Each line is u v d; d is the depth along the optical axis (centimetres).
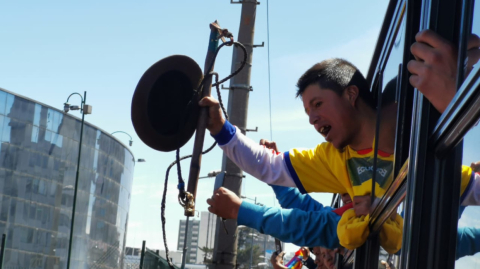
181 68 291
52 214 4319
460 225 153
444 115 158
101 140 4816
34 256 4162
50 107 4341
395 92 247
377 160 269
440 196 169
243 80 878
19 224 4100
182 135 296
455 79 162
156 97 287
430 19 175
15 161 4112
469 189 146
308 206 423
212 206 324
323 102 305
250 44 888
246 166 354
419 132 177
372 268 286
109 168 4956
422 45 170
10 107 4103
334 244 313
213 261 830
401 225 203
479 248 139
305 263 581
